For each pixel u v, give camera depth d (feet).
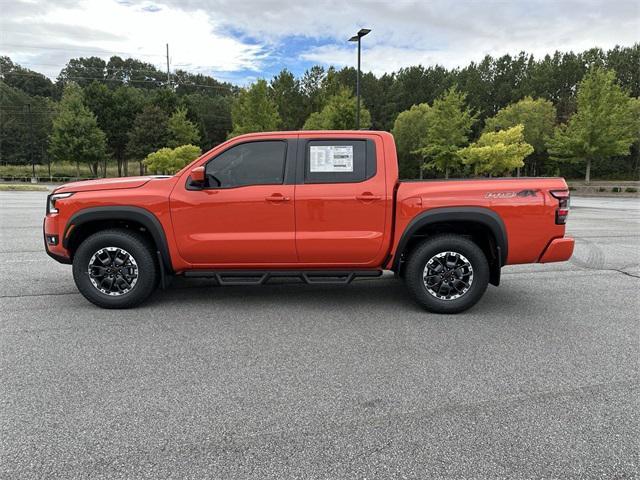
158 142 170.30
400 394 10.32
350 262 16.37
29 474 7.55
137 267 16.21
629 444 8.48
